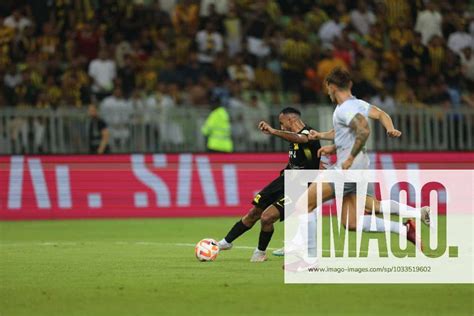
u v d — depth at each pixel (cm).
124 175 7162
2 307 2792
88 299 2931
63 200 7069
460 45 8981
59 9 8412
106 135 7138
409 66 8700
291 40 8531
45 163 7081
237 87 8012
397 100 8312
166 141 7231
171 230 5894
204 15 8762
